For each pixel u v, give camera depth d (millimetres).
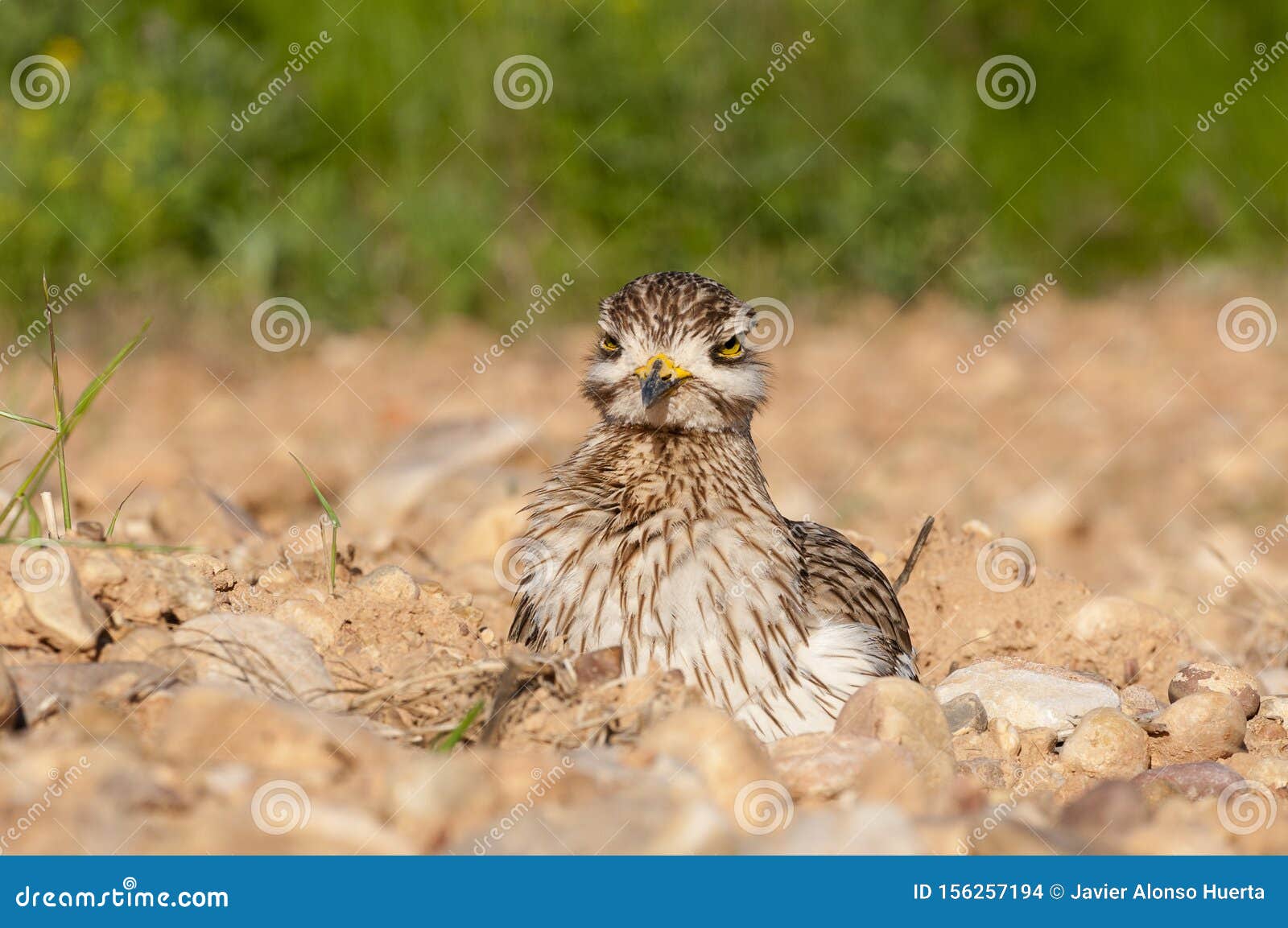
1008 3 26531
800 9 24656
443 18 23953
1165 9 26953
